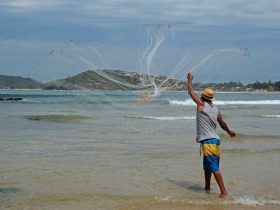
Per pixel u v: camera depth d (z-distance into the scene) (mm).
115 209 6246
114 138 14836
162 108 35750
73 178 8195
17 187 7453
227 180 8250
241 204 6582
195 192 7309
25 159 10195
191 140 14477
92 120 22812
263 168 9461
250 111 36406
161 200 6734
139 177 8391
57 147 12336
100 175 8500
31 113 28531
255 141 14547
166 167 9422
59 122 21422
